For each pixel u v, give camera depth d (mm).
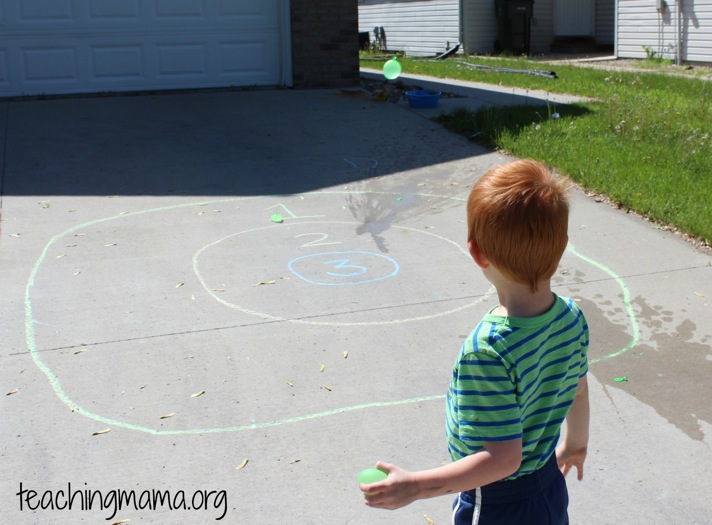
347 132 8539
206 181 6789
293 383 3674
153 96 10516
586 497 2965
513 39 20531
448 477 1697
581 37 21750
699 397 3611
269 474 3057
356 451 3203
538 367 1746
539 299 1781
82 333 4094
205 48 11039
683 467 3137
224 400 3527
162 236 5480
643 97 10781
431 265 5066
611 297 4637
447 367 3840
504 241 1701
